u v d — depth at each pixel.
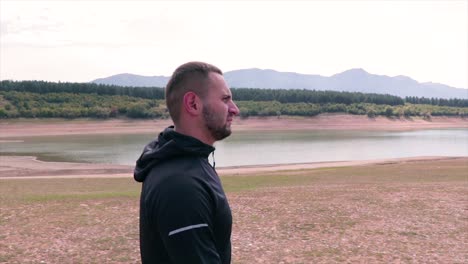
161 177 1.86
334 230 10.73
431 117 161.25
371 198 15.20
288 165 45.12
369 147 70.62
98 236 10.09
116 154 58.19
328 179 25.56
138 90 157.50
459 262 8.34
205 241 1.79
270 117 130.88
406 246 9.40
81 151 61.91
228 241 1.98
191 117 2.00
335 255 8.76
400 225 11.24
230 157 55.50
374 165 39.53
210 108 2.00
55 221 11.73
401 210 13.08
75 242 9.60
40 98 137.62
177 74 2.03
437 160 45.62
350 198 15.27
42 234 10.30
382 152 63.38
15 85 144.25
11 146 70.06
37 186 23.83
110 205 14.33
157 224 1.82
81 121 114.38
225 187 21.73
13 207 14.00
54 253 8.80
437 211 12.90
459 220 11.75
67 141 80.44
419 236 10.20
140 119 120.31
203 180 1.88
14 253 8.78
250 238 9.97
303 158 54.50
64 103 134.12
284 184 22.69
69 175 36.34
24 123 108.31
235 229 10.79
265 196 16.06
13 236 10.12
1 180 28.28
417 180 23.89
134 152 60.62
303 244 9.52
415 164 38.66
